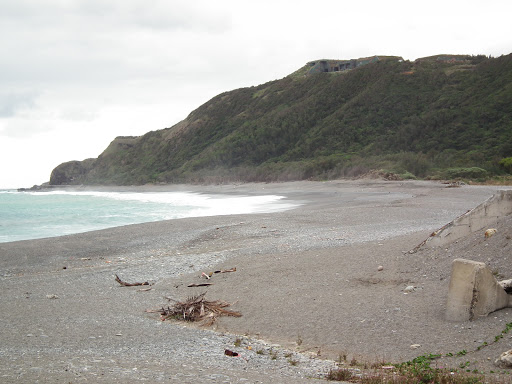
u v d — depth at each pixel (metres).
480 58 97.31
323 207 34.12
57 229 29.36
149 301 11.81
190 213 36.53
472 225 12.58
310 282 12.05
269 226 23.53
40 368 6.44
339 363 7.35
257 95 121.88
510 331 7.59
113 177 122.62
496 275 9.99
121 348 8.03
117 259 17.89
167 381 5.82
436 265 11.71
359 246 15.58
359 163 68.00
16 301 12.01
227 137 103.31
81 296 12.48
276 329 9.29
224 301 11.25
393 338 8.18
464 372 6.55
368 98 88.56
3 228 29.92
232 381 5.96
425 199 33.34
